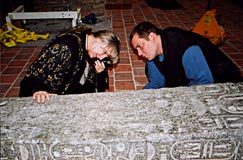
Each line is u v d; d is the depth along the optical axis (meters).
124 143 1.07
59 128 1.12
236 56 2.87
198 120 1.15
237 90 1.36
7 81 2.44
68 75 1.33
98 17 4.59
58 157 1.10
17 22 4.11
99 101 1.30
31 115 1.20
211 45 1.45
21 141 1.06
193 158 1.13
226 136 1.08
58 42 1.26
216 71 1.44
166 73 1.47
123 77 2.47
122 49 3.10
